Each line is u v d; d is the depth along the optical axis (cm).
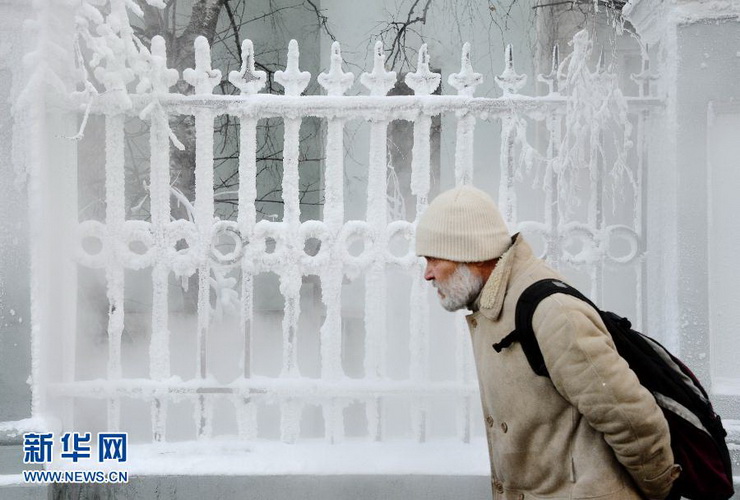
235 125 671
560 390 186
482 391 209
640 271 345
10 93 315
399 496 317
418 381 336
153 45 334
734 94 329
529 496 200
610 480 187
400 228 337
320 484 317
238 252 335
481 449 331
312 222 338
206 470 315
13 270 315
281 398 336
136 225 335
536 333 188
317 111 335
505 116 339
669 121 338
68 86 333
